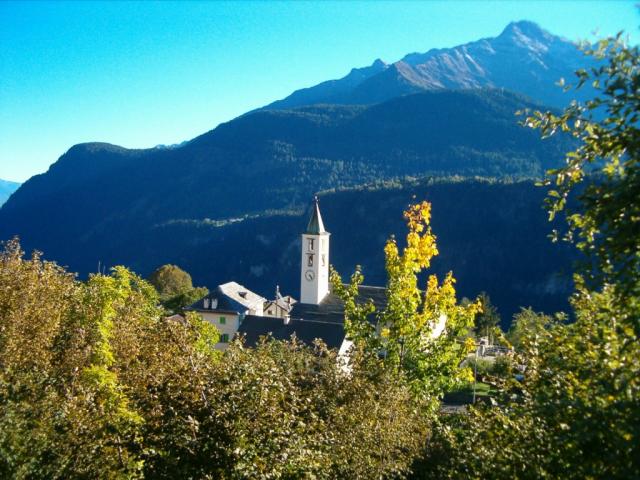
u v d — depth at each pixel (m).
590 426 6.62
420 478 18.00
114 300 21.47
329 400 15.98
